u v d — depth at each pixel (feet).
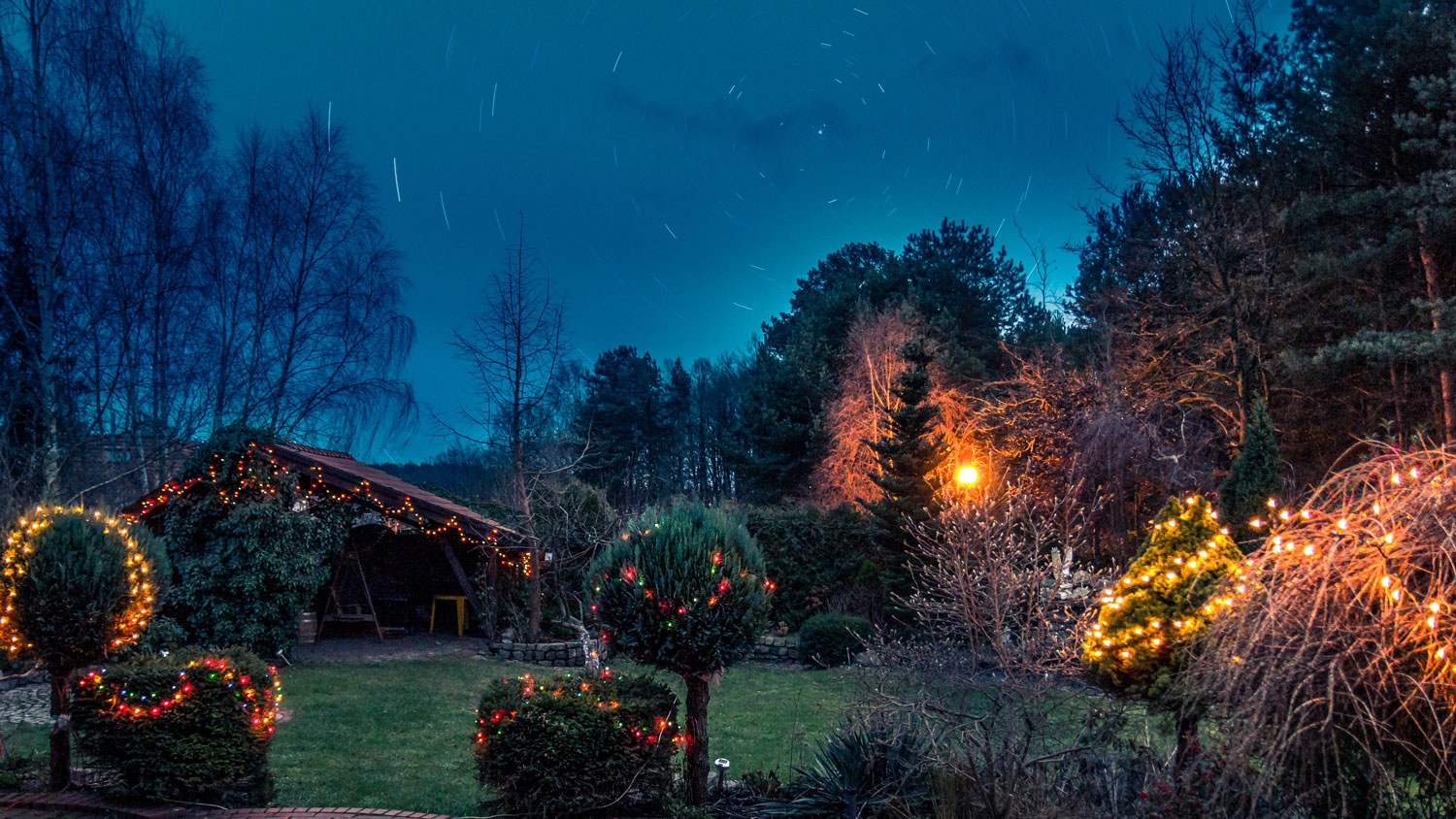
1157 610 16.25
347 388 74.18
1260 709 11.76
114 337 61.93
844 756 19.35
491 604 57.98
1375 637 11.52
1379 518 12.33
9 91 55.31
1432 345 45.68
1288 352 55.77
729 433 122.52
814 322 115.03
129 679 19.85
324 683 42.27
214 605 44.80
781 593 58.18
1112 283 77.25
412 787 24.82
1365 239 54.90
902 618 48.52
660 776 19.80
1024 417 57.98
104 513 23.49
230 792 20.95
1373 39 53.47
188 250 65.46
